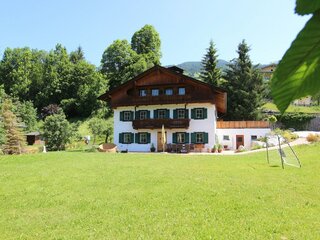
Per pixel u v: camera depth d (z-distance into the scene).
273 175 12.47
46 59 71.75
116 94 33.06
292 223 6.57
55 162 17.58
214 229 6.28
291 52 0.47
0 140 28.83
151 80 32.00
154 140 31.38
